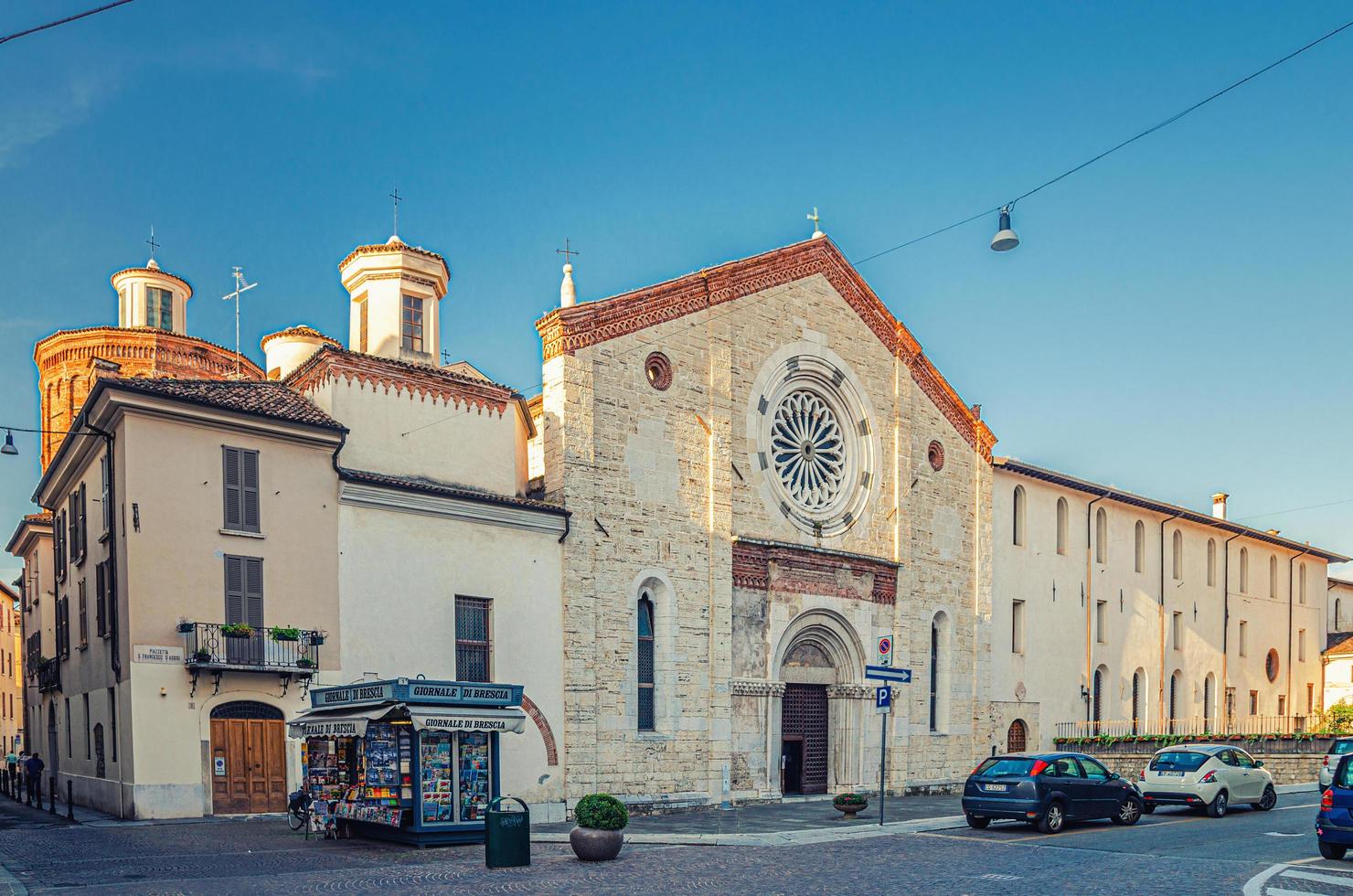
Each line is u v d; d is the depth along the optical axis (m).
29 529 39.38
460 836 20.97
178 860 18.14
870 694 36.28
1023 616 43.69
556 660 28.94
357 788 21.73
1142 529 50.75
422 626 26.69
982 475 42.59
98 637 26.27
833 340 37.78
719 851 21.22
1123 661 48.16
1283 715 58.41
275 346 40.00
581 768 28.81
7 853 18.62
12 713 71.94
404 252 33.06
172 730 22.97
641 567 31.09
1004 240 21.48
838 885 16.70
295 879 16.77
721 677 32.22
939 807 31.97
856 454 38.00
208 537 23.97
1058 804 24.30
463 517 27.78
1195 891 15.96
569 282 31.25
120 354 45.56
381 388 27.80
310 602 25.05
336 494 25.86
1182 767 28.52
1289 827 25.19
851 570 36.50
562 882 16.94
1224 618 55.06
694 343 33.44
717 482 33.12
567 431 29.94
